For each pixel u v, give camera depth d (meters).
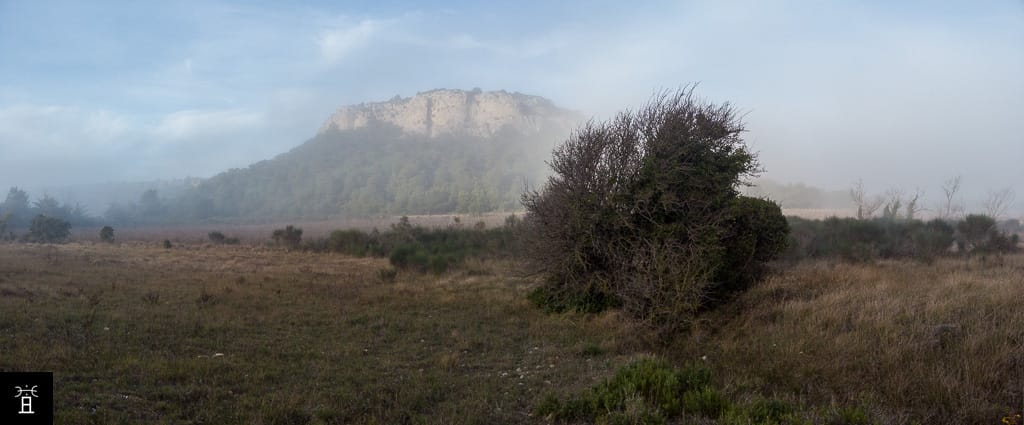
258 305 13.30
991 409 5.70
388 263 26.41
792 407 5.90
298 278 19.55
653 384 6.45
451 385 7.37
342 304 13.76
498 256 25.11
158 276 19.62
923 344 7.23
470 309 13.41
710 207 12.00
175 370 7.33
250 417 5.86
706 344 9.33
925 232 21.95
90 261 25.25
